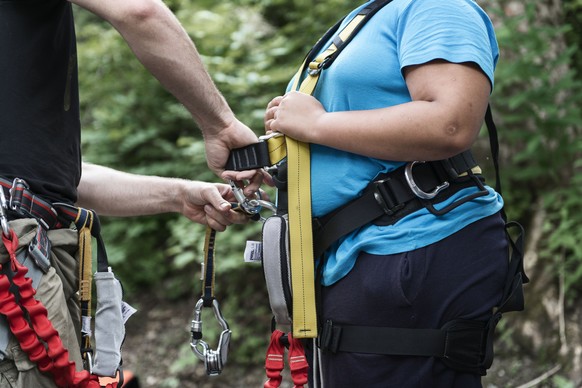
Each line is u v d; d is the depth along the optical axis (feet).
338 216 5.76
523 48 13.32
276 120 5.86
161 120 18.21
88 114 19.47
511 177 13.50
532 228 13.34
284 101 5.83
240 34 17.26
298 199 5.82
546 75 12.75
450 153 5.37
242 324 14.94
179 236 15.49
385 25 5.67
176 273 17.03
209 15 17.72
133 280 17.16
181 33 5.60
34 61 5.70
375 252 5.58
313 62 6.01
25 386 5.47
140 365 14.85
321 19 16.87
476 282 5.60
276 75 15.85
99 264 6.17
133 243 17.29
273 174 6.14
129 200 7.21
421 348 5.52
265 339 14.51
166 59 5.53
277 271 5.79
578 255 12.23
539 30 12.96
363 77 5.64
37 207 5.66
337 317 5.71
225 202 6.66
